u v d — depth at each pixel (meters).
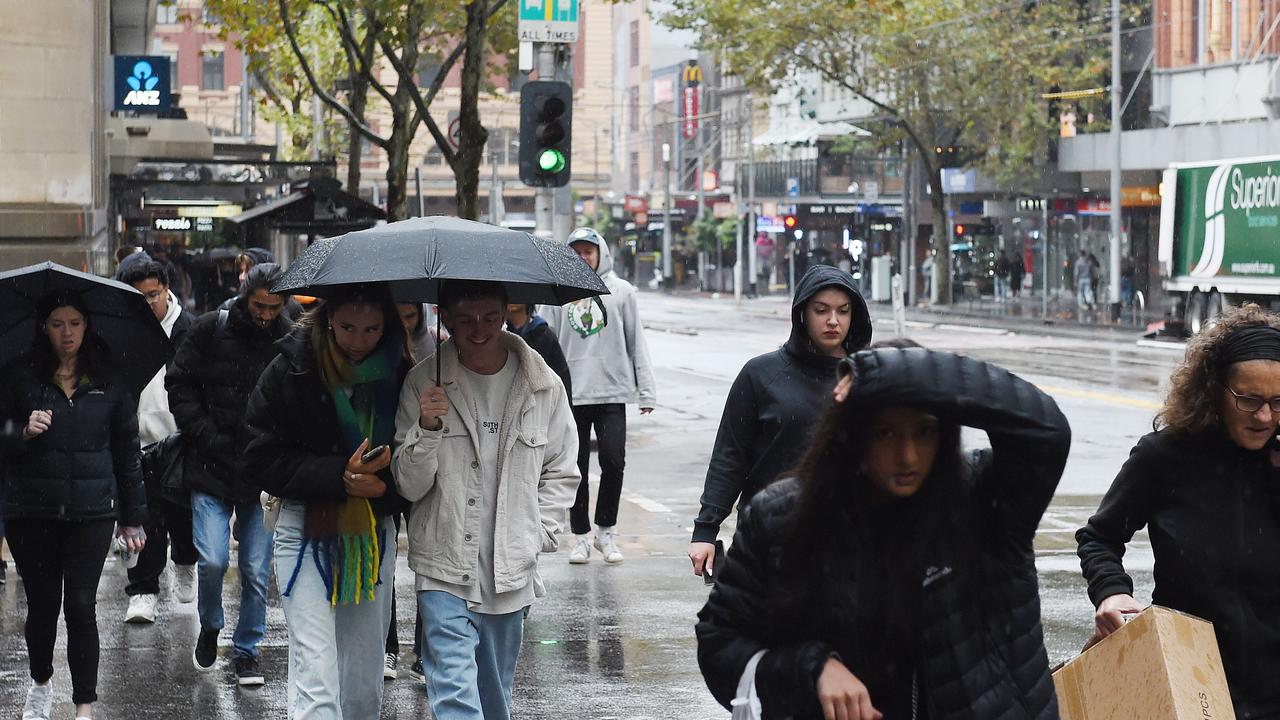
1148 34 75.31
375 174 134.38
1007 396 4.81
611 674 12.50
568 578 16.39
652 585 16.03
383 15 30.34
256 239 43.72
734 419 9.88
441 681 8.67
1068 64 76.50
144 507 11.20
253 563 12.27
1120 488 6.98
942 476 4.96
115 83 37.16
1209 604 6.71
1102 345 55.81
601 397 16.97
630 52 154.50
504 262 8.60
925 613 4.92
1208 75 68.50
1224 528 6.71
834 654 4.94
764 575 5.05
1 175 23.64
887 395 4.78
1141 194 73.38
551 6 23.83
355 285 8.70
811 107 110.38
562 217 23.83
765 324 73.06
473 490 8.82
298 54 30.19
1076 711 6.02
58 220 23.52
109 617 14.75
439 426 8.59
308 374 8.81
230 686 12.24
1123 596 6.86
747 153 121.12
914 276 90.00
